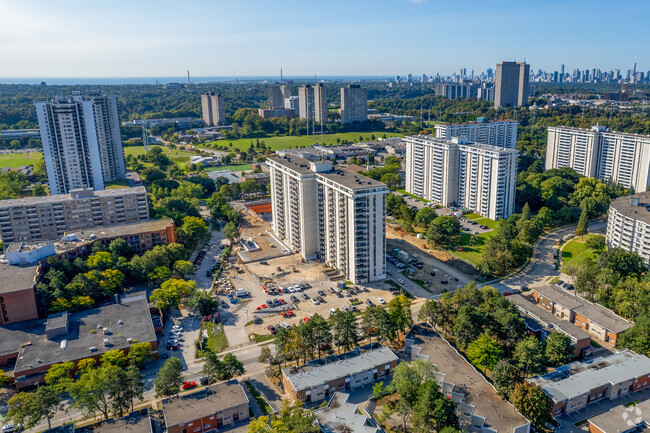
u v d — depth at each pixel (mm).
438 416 149375
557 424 164000
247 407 170500
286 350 192875
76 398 166750
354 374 183625
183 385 189125
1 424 168250
